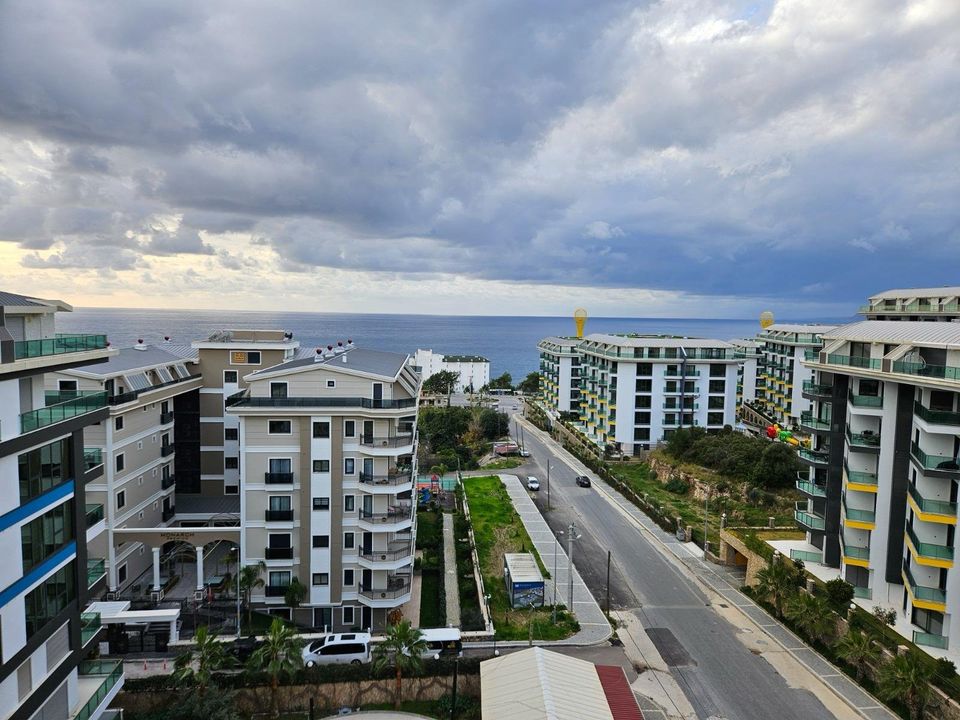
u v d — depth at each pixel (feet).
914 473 133.49
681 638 145.18
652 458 296.51
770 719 115.24
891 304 303.68
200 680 109.09
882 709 117.39
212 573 174.91
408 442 149.79
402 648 116.78
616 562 189.98
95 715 95.04
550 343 448.24
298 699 118.83
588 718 99.96
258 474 148.25
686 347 325.21
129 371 163.12
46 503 86.38
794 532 185.57
